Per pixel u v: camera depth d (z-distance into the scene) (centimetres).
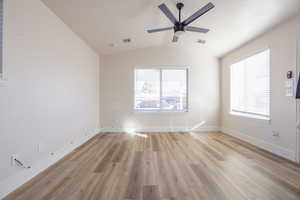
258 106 357
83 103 381
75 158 278
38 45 225
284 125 279
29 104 208
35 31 219
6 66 175
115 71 495
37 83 223
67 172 225
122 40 412
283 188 184
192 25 327
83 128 380
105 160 269
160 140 397
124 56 495
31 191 179
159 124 495
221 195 171
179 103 507
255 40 353
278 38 290
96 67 473
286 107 274
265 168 236
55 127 265
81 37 364
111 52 484
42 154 232
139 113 495
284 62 278
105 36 374
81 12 271
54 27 264
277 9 251
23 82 198
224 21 307
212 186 189
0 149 168
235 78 444
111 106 494
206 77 500
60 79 282
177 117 498
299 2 229
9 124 178
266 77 333
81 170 231
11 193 176
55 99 266
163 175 215
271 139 308
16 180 186
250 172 224
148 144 363
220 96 501
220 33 359
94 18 295
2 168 170
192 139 406
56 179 205
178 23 272
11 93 180
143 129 495
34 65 217
